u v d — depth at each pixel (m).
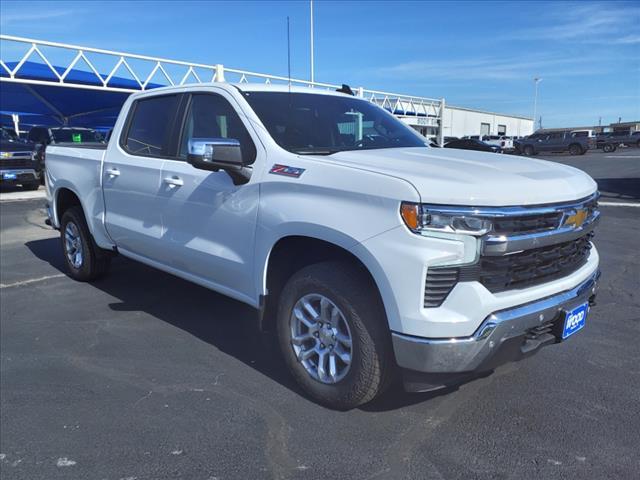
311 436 2.99
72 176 5.53
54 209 6.06
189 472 2.70
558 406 3.28
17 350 4.22
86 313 5.04
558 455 2.79
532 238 2.75
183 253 4.09
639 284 5.86
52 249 7.92
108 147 5.06
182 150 4.21
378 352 2.94
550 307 2.89
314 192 3.08
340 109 4.22
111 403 3.39
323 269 3.10
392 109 30.22
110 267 6.07
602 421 3.11
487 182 2.75
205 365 3.92
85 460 2.81
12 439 3.01
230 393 3.50
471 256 2.65
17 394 3.52
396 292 2.71
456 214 2.61
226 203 3.65
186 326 4.69
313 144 3.67
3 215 11.30
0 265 6.91
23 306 5.26
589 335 4.40
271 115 3.73
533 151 41.72
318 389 3.27
